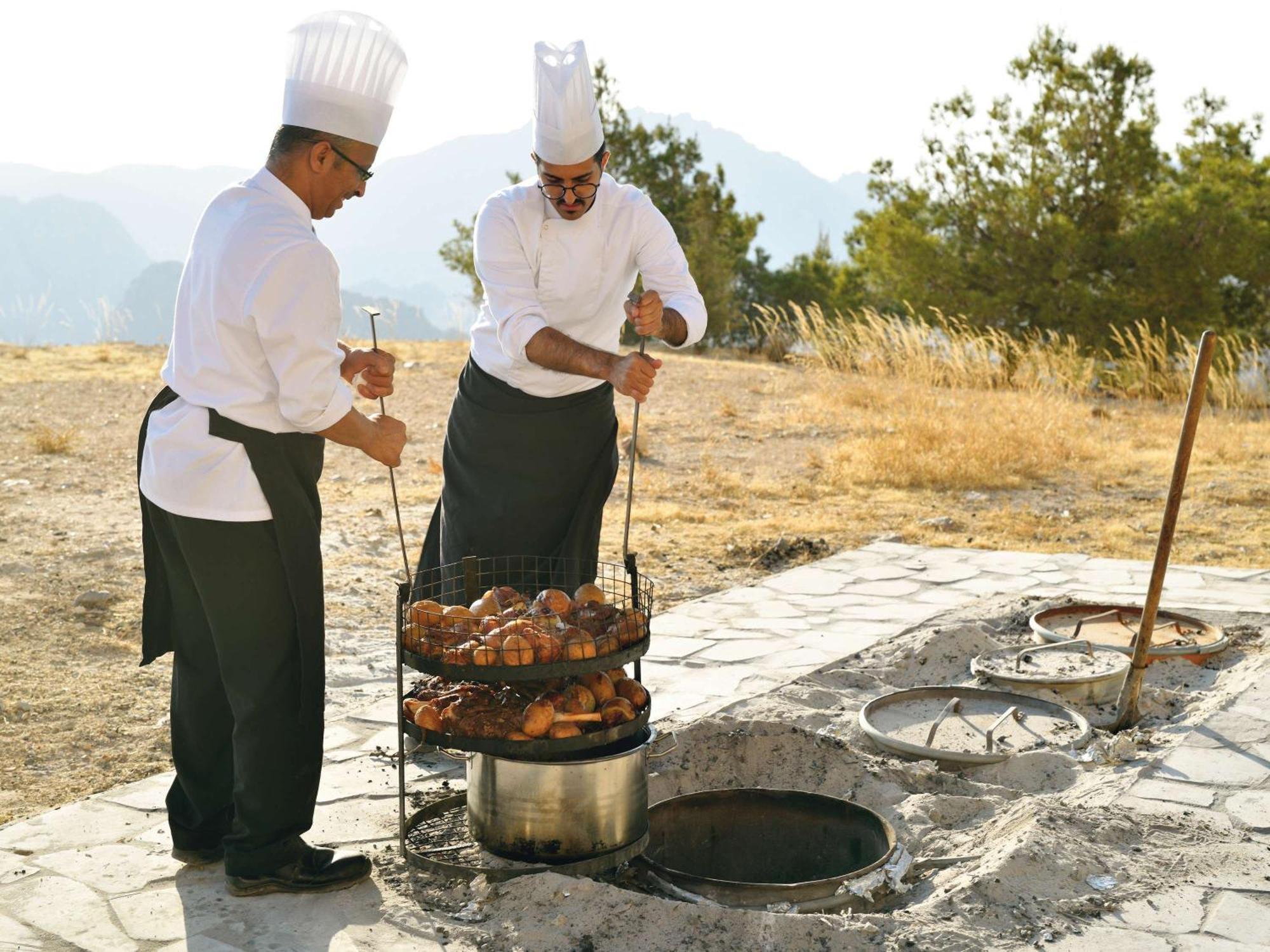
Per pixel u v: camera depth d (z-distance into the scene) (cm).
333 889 339
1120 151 2155
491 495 439
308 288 307
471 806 359
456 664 330
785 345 2359
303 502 327
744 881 383
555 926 310
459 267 3038
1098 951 297
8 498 962
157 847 371
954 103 2247
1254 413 1573
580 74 376
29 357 1938
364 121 317
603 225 416
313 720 336
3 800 420
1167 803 388
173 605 347
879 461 1152
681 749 427
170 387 334
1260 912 315
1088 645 549
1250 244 2028
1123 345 1839
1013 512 985
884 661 571
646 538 882
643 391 375
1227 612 632
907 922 310
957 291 2228
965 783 415
